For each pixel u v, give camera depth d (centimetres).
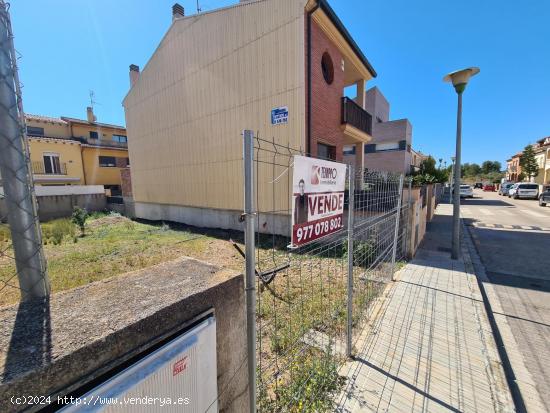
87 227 1038
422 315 320
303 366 225
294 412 183
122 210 1571
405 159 1928
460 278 441
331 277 426
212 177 959
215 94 892
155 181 1253
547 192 1630
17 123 89
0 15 85
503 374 226
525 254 614
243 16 774
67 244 745
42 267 95
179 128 1066
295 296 364
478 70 478
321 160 183
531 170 3033
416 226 630
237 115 833
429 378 219
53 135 1981
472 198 2488
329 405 189
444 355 247
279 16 697
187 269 126
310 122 701
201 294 104
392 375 221
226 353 121
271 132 747
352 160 1742
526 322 318
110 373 77
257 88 769
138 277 116
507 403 196
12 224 90
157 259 580
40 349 69
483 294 397
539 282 446
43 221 1305
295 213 157
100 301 94
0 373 62
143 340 84
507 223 1053
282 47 702
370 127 1096
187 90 998
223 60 848
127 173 1510
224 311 117
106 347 75
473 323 302
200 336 102
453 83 511
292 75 691
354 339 269
